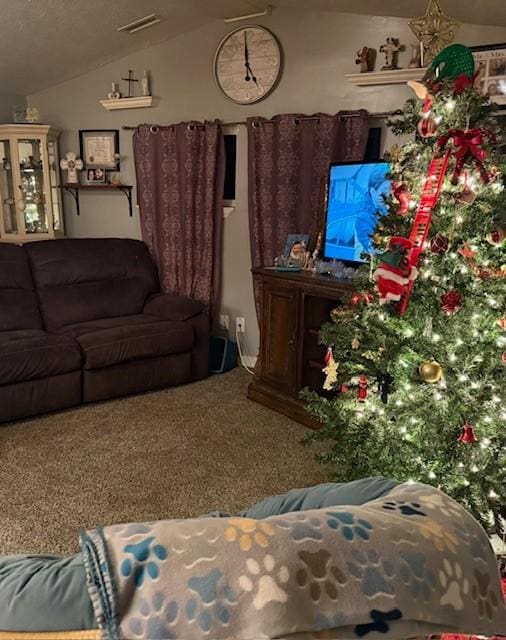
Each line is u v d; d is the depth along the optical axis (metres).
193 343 3.81
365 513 0.82
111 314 3.93
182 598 0.65
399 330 1.93
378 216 2.30
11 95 4.54
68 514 2.26
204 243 4.13
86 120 4.50
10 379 3.04
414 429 1.90
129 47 4.09
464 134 1.73
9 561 0.80
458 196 1.78
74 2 3.25
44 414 3.25
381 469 1.95
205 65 3.96
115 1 3.31
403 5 2.89
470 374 1.82
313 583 0.69
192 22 3.83
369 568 0.72
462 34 2.95
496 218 1.82
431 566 0.76
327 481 2.54
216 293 4.25
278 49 3.62
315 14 3.48
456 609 0.76
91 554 0.69
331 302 3.17
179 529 0.72
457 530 0.84
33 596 0.68
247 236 4.08
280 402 3.34
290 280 3.17
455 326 1.82
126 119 4.36
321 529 0.75
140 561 0.68
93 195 4.62
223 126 3.97
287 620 0.66
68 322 3.73
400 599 0.71
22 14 3.29
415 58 3.14
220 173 4.01
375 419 2.02
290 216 3.74
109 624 0.65
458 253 1.83
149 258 4.32
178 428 3.11
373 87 3.35
